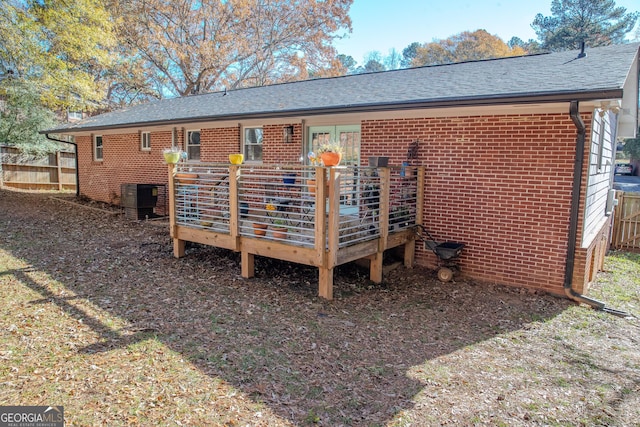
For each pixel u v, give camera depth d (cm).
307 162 930
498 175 673
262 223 627
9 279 593
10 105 1683
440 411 328
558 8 3828
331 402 333
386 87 823
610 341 486
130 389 333
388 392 353
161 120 1029
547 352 450
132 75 2425
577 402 351
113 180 1409
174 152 741
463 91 634
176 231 750
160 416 301
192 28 2562
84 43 1536
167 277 645
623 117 1075
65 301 521
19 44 1442
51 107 1778
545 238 640
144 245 839
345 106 704
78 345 405
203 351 407
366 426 305
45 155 1809
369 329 487
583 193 610
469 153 698
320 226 561
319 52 2828
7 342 402
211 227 710
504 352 445
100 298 538
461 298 614
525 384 378
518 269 669
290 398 336
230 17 2561
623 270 878
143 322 469
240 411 314
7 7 1391
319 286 584
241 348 419
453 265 708
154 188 1160
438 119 725
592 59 706
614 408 343
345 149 882
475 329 505
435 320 527
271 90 1161
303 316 514
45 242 824
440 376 385
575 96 511
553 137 619
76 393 324
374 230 650
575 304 605
